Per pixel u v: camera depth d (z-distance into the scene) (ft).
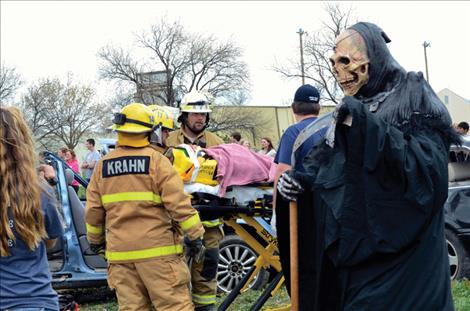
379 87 10.00
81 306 24.71
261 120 146.20
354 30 10.11
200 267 17.74
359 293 9.43
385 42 10.21
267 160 17.75
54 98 128.26
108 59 141.90
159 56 142.10
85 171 54.44
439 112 9.59
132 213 14.78
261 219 17.98
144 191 14.75
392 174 9.02
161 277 14.75
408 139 9.23
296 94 15.70
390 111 9.67
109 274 15.42
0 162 10.24
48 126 128.67
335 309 10.09
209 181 16.84
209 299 17.85
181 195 14.70
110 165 14.98
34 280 10.46
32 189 10.41
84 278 23.59
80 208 24.23
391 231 9.07
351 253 9.34
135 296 15.05
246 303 22.61
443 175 9.18
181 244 15.26
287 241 11.00
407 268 9.25
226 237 24.38
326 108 96.37
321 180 9.63
